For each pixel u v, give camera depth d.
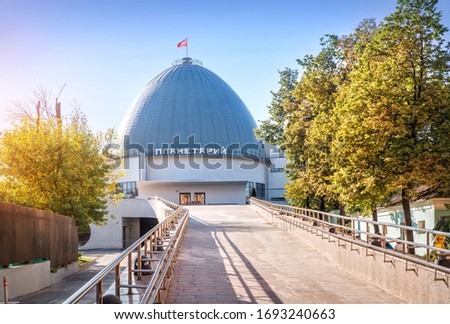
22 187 27.72
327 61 29.42
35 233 21.97
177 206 33.22
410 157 19.78
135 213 59.88
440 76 20.09
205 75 83.56
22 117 30.03
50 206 28.16
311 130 26.69
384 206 30.88
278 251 19.48
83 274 28.28
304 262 16.84
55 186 28.55
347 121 20.89
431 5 20.55
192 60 86.56
